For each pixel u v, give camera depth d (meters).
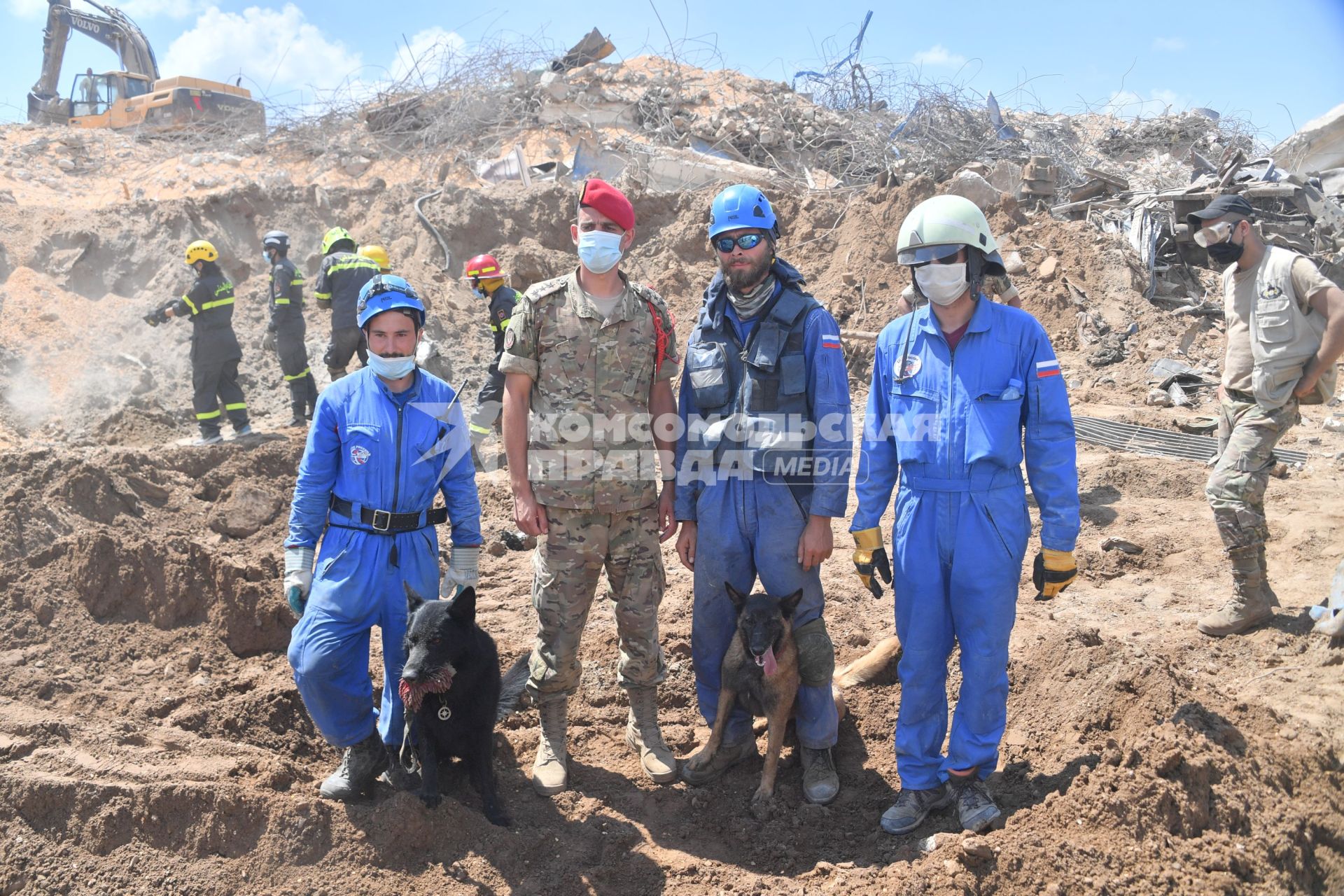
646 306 4.03
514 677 4.61
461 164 17.53
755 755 4.60
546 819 4.04
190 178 18.31
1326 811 3.55
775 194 15.57
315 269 14.07
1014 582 3.70
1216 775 3.54
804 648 4.18
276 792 3.92
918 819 3.88
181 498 7.71
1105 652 4.47
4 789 3.68
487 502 8.21
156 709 4.69
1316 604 5.46
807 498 4.09
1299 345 5.00
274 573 6.28
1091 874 3.29
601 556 4.11
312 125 20.06
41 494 6.79
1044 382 3.63
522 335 3.92
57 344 11.95
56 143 19.88
